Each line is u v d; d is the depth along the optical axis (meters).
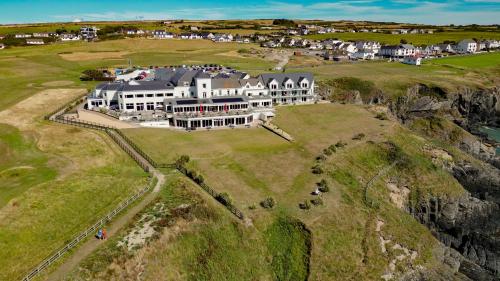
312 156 100.19
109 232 62.50
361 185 90.00
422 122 145.75
